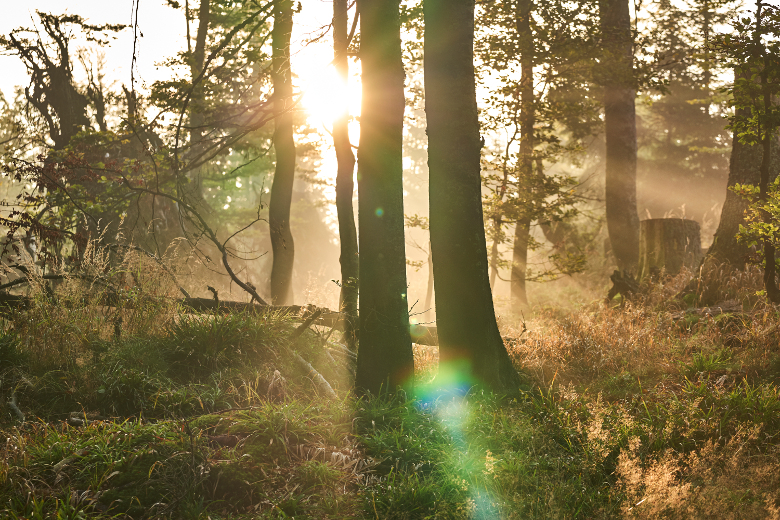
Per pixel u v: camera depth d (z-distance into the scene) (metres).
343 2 8.86
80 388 5.74
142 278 7.98
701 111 27.50
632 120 16.62
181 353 6.50
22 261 8.23
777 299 8.41
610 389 6.58
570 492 3.92
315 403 5.54
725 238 11.03
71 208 12.57
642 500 3.58
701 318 8.79
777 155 10.95
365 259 6.04
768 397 5.25
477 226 6.51
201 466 3.94
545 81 14.72
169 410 5.44
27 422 5.07
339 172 9.03
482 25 13.80
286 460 4.28
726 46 8.10
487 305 6.49
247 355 6.51
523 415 5.35
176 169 11.14
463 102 6.53
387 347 5.93
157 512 3.60
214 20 17.95
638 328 8.27
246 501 3.85
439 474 4.23
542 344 7.98
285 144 12.59
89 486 3.72
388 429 4.93
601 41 14.57
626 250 16.45
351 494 3.93
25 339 6.40
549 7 15.52
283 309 8.32
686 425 4.84
